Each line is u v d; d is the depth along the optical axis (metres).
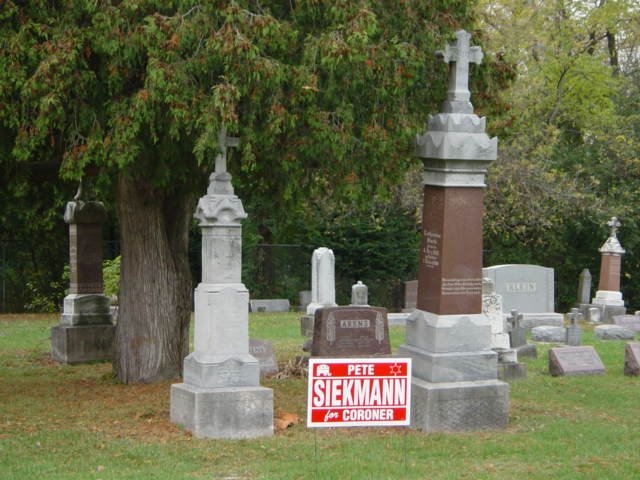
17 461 9.95
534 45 35.31
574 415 13.12
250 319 28.44
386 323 14.28
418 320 12.30
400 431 11.75
